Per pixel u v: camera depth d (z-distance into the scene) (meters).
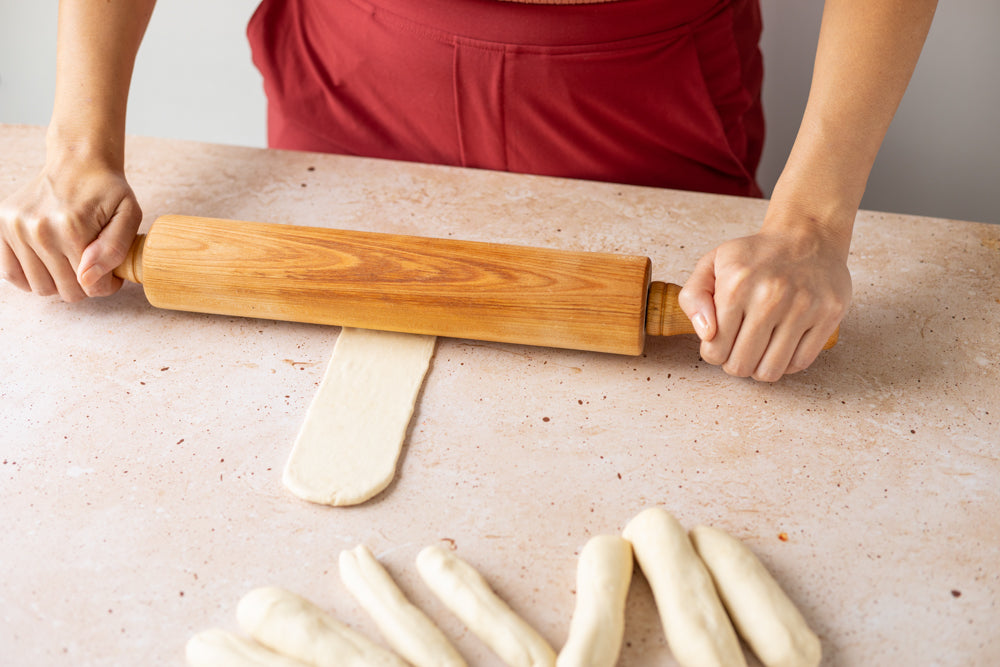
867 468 1.02
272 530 0.96
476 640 0.87
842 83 1.09
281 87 1.62
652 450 1.04
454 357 1.16
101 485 1.01
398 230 1.33
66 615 0.89
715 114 1.50
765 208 1.38
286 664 0.83
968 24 1.95
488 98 1.45
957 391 1.11
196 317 1.23
